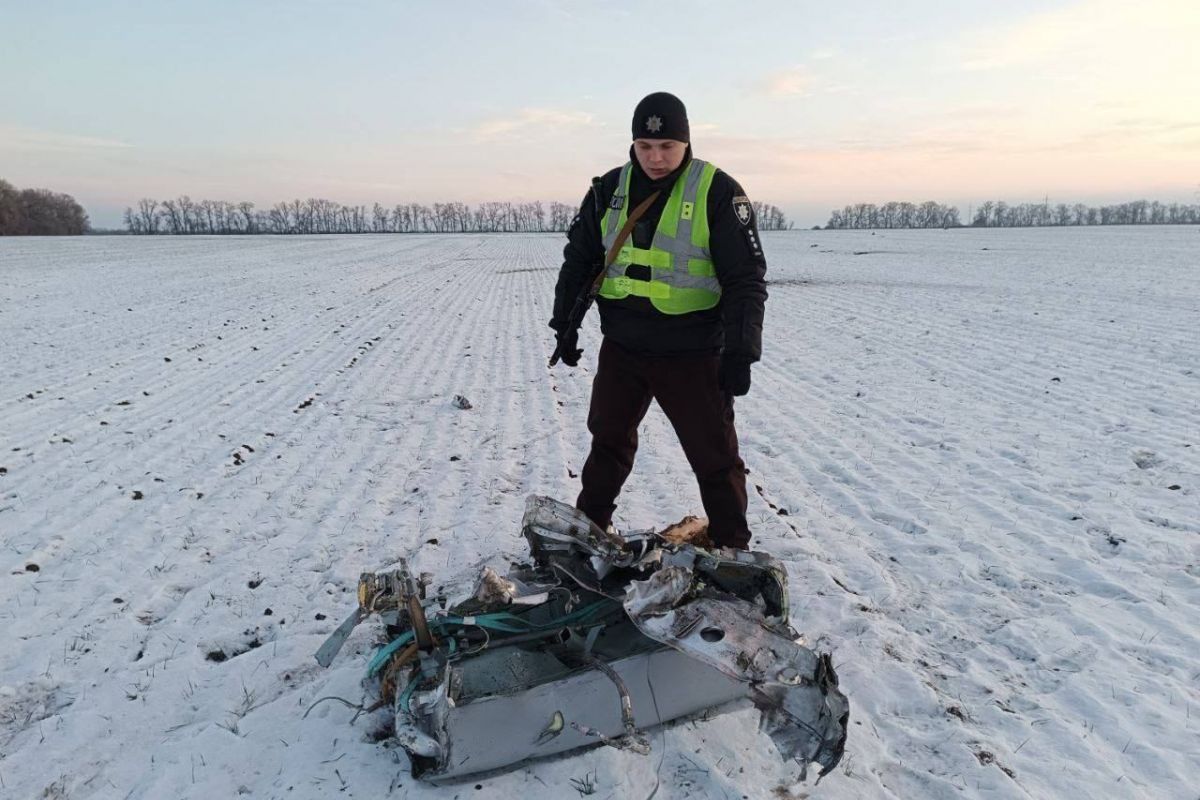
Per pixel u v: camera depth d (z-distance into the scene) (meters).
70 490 6.01
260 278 29.44
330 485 6.10
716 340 3.33
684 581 2.75
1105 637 3.59
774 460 6.62
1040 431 7.11
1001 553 4.58
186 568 4.59
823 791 2.58
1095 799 2.57
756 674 2.47
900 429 7.41
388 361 11.92
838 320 15.77
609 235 3.34
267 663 3.48
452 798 2.53
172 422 8.17
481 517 5.27
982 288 21.12
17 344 13.65
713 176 3.15
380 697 2.93
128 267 35.31
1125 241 50.78
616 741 2.65
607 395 3.55
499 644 2.99
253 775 2.74
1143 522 4.93
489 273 33.00
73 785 2.75
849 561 4.52
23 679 3.41
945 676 3.34
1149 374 9.34
